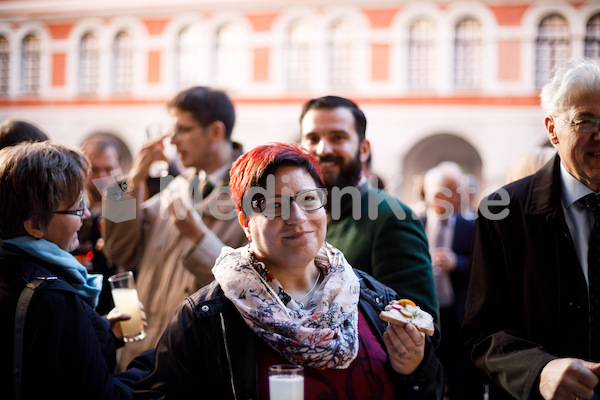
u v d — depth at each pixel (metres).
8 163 1.94
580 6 19.20
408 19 20.09
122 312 2.52
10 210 1.92
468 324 2.35
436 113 19.95
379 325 1.93
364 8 20.33
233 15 21.25
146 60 21.97
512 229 2.31
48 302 1.77
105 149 4.41
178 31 21.77
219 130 3.22
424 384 1.80
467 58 20.00
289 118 20.75
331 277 1.85
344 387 1.74
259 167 1.79
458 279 4.41
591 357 2.14
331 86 20.56
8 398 1.74
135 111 21.98
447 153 23.08
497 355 2.19
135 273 3.57
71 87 22.42
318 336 1.72
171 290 3.01
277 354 1.76
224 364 1.75
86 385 1.76
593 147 2.10
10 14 22.72
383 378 1.81
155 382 1.77
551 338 2.21
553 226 2.22
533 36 19.42
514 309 2.30
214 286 1.87
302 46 20.84
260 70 20.97
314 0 20.59
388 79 20.20
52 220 1.97
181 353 1.78
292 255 1.78
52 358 1.74
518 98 19.50
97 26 22.31
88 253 3.88
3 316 1.79
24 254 1.90
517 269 2.30
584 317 2.15
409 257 2.53
